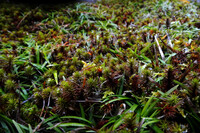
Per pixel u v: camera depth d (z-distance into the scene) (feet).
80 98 0.42
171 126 0.35
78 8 1.31
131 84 0.45
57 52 0.67
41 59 0.64
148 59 0.60
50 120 0.40
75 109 0.41
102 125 0.37
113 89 0.46
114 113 0.42
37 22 1.06
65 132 0.36
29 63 0.62
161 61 0.57
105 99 0.42
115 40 0.79
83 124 0.36
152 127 0.36
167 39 0.73
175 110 0.36
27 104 0.44
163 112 0.38
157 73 0.48
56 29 0.98
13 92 0.46
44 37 0.85
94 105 0.43
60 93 0.43
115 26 1.01
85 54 0.65
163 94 0.39
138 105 0.41
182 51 0.63
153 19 1.09
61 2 1.46
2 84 0.50
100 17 1.15
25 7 1.26
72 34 0.91
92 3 1.50
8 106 0.39
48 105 0.42
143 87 0.44
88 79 0.45
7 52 0.69
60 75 0.52
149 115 0.39
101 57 0.64
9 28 0.97
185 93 0.39
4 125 0.37
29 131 0.35
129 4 1.47
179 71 0.51
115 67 0.54
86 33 0.95
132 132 0.33
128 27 0.94
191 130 0.36
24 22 1.05
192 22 0.94
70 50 0.71
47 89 0.44
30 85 0.53
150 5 1.40
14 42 0.80
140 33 0.85
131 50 0.66
